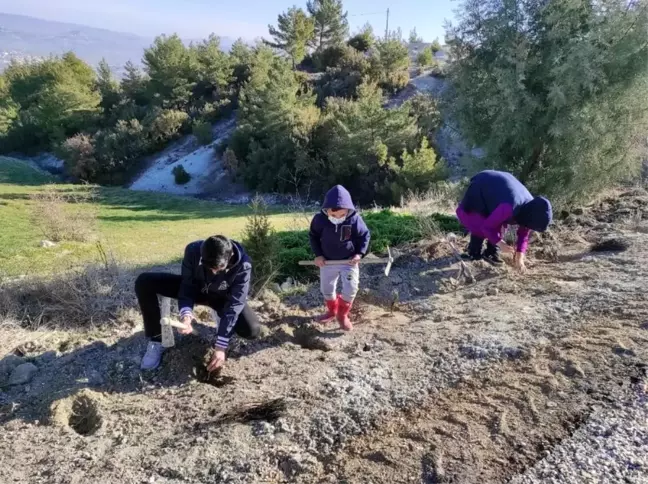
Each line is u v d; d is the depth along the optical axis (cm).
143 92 6000
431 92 1113
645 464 251
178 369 404
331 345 434
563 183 943
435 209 1147
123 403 365
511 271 567
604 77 866
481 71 972
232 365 407
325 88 4809
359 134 3209
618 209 773
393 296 555
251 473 278
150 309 401
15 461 309
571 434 279
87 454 307
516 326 413
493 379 341
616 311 414
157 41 5447
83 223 1578
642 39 846
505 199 497
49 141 5881
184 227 2191
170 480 279
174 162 4794
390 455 279
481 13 953
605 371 331
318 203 3297
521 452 271
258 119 4003
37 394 385
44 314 546
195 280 382
